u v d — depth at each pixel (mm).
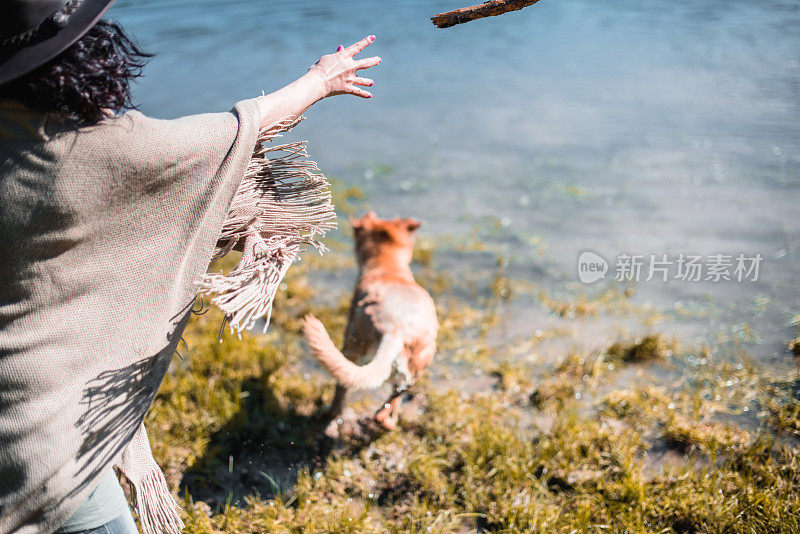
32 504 1671
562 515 3324
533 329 5145
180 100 8773
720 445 3768
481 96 10219
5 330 1577
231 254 5910
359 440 3971
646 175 7664
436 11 13773
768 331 4938
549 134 8891
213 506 3482
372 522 3344
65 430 1669
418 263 6168
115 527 1868
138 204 1661
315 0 14789
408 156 8461
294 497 3467
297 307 5430
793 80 10078
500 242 6492
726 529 3184
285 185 2164
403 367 3842
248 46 11258
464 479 3602
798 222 6477
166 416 3961
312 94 2070
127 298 1718
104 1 1521
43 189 1499
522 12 14578
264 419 4090
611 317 5258
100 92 1527
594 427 3900
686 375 4504
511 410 4203
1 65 1438
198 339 4715
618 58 11477
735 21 13305
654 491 3418
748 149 8109
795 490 3381
